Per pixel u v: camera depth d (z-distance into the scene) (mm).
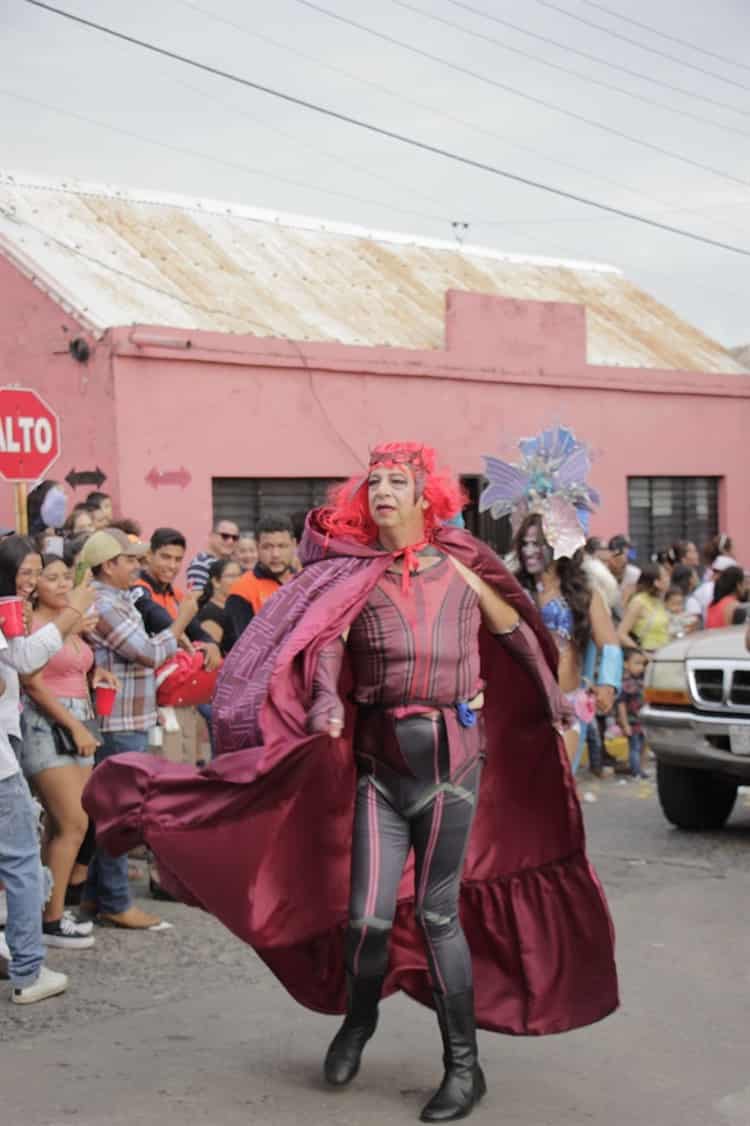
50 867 6457
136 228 17234
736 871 8078
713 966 6086
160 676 7262
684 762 9078
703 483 21891
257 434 15195
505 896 4754
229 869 4293
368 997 4504
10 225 15547
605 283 24359
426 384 17094
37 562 5781
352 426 16203
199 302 15797
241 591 7965
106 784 4457
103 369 13953
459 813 4438
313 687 4246
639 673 11609
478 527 17797
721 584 11844
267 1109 4457
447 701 4441
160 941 6617
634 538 20734
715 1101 4543
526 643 4633
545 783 4664
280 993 5793
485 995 4750
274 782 4152
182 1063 4906
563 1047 5086
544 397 18797
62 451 14422
